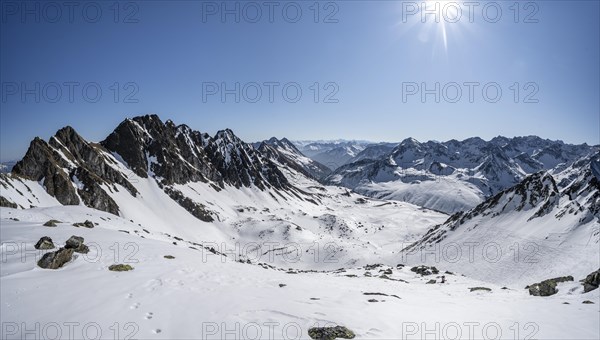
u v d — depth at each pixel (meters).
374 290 27.28
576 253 67.00
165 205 160.88
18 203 78.88
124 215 124.81
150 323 13.43
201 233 151.38
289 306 16.58
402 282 40.84
